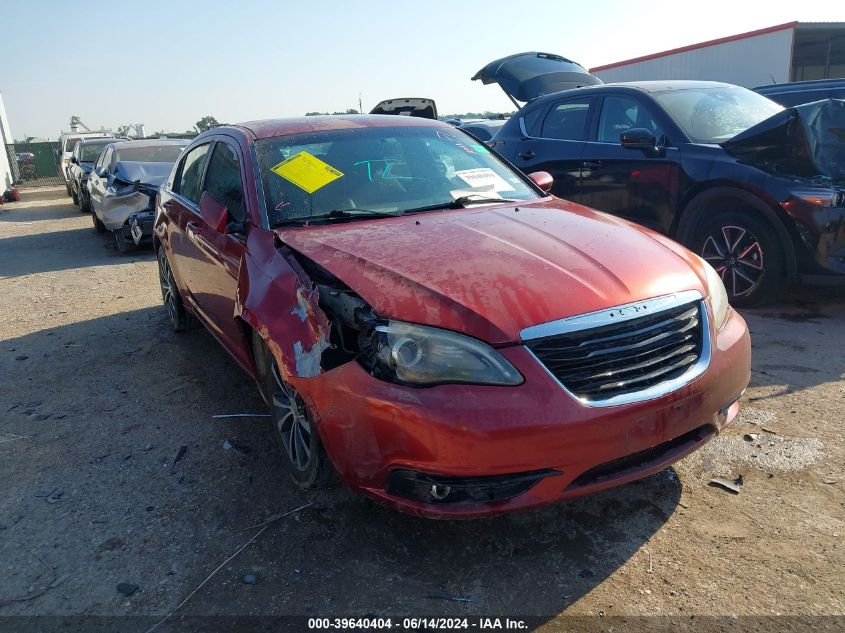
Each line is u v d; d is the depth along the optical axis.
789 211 5.02
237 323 3.50
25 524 3.02
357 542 2.78
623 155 6.23
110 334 5.83
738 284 5.56
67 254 10.42
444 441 2.31
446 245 2.93
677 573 2.51
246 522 2.95
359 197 3.64
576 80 9.51
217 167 4.35
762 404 3.79
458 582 2.53
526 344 2.38
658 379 2.54
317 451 2.85
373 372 2.49
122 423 4.01
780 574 2.48
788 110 5.22
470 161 4.16
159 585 2.58
